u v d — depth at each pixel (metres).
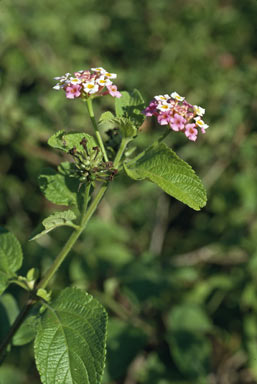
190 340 0.71
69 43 1.02
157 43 1.05
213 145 0.91
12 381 0.68
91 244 0.79
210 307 0.80
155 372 0.71
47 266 0.75
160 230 0.92
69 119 0.84
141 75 0.96
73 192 0.48
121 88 0.95
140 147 0.80
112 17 1.09
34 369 0.74
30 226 0.94
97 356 0.45
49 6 1.04
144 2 1.10
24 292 0.75
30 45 0.95
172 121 0.46
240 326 0.79
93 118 0.47
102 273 0.75
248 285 0.79
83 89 0.47
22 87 0.96
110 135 0.49
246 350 0.76
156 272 0.74
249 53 1.06
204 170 0.94
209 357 0.70
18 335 0.50
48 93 0.88
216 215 0.93
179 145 0.92
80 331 0.46
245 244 0.84
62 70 0.95
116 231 0.80
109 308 0.76
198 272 0.87
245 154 0.89
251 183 0.89
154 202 0.97
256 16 1.14
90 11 1.11
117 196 0.87
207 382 0.69
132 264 0.75
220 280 0.80
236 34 1.09
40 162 0.93
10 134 0.83
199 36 1.05
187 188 0.45
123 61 1.05
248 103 0.90
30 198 0.95
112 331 0.68
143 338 0.68
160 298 0.75
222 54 1.00
